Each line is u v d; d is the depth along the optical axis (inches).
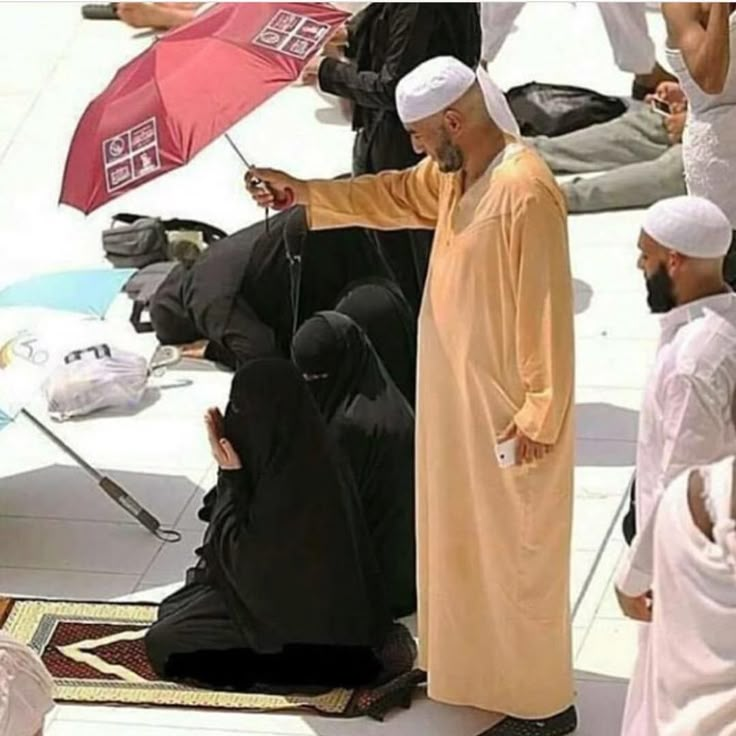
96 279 602.5
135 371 690.2
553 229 456.8
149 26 1019.9
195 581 557.9
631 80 917.2
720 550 334.0
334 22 511.8
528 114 856.9
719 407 428.1
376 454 555.8
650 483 445.7
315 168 860.0
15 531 622.2
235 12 513.0
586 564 586.6
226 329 683.4
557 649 497.7
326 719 525.0
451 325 473.1
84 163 497.0
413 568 565.3
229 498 531.2
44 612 577.0
